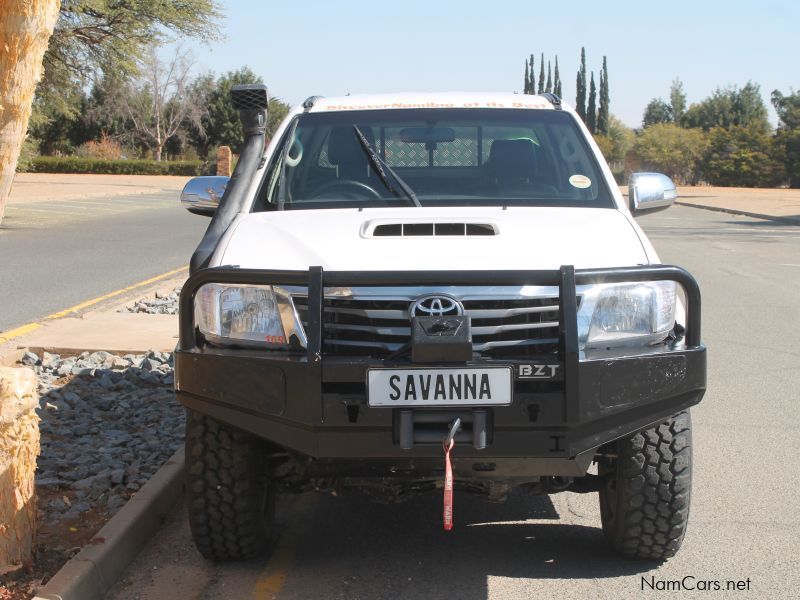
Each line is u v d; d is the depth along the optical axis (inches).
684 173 3152.1
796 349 357.7
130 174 2559.1
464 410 140.5
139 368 305.7
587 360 141.6
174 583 162.6
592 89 3998.5
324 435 142.4
